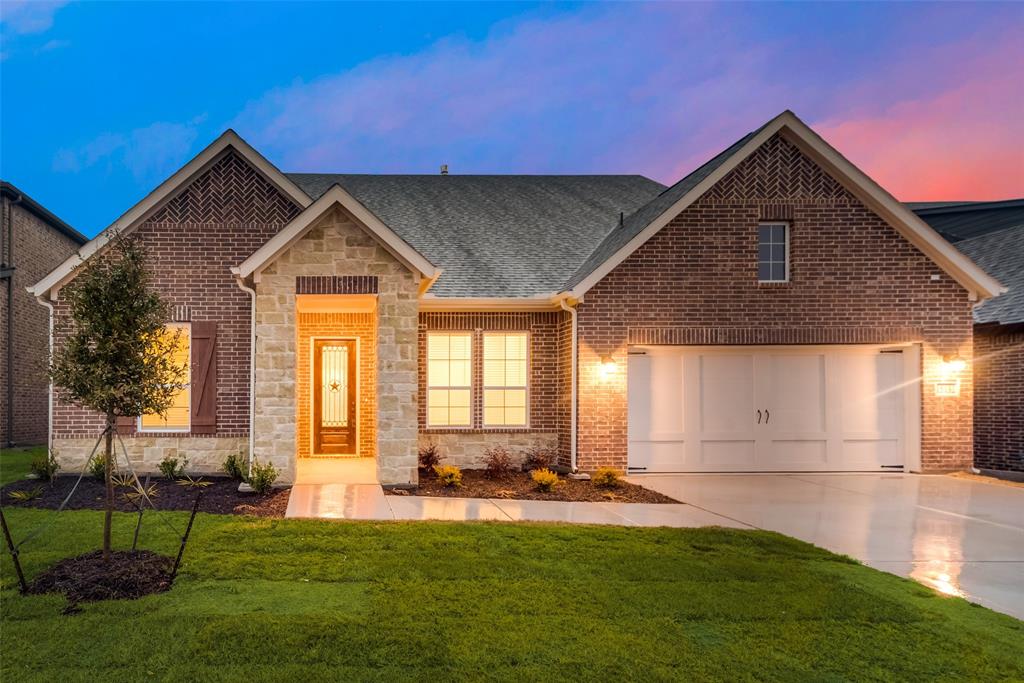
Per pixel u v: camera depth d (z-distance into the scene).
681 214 13.21
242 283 11.05
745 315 13.26
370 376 15.17
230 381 12.36
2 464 14.16
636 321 13.12
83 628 4.79
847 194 13.43
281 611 5.19
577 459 12.95
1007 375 14.40
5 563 6.28
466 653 4.51
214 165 12.53
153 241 12.31
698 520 8.96
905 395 13.84
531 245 16.12
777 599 5.67
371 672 4.23
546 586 5.90
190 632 4.76
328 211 11.03
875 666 4.45
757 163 13.32
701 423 13.52
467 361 14.20
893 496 11.02
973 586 6.29
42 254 21.11
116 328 5.84
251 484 10.20
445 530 7.81
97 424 12.03
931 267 13.52
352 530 7.70
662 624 5.10
